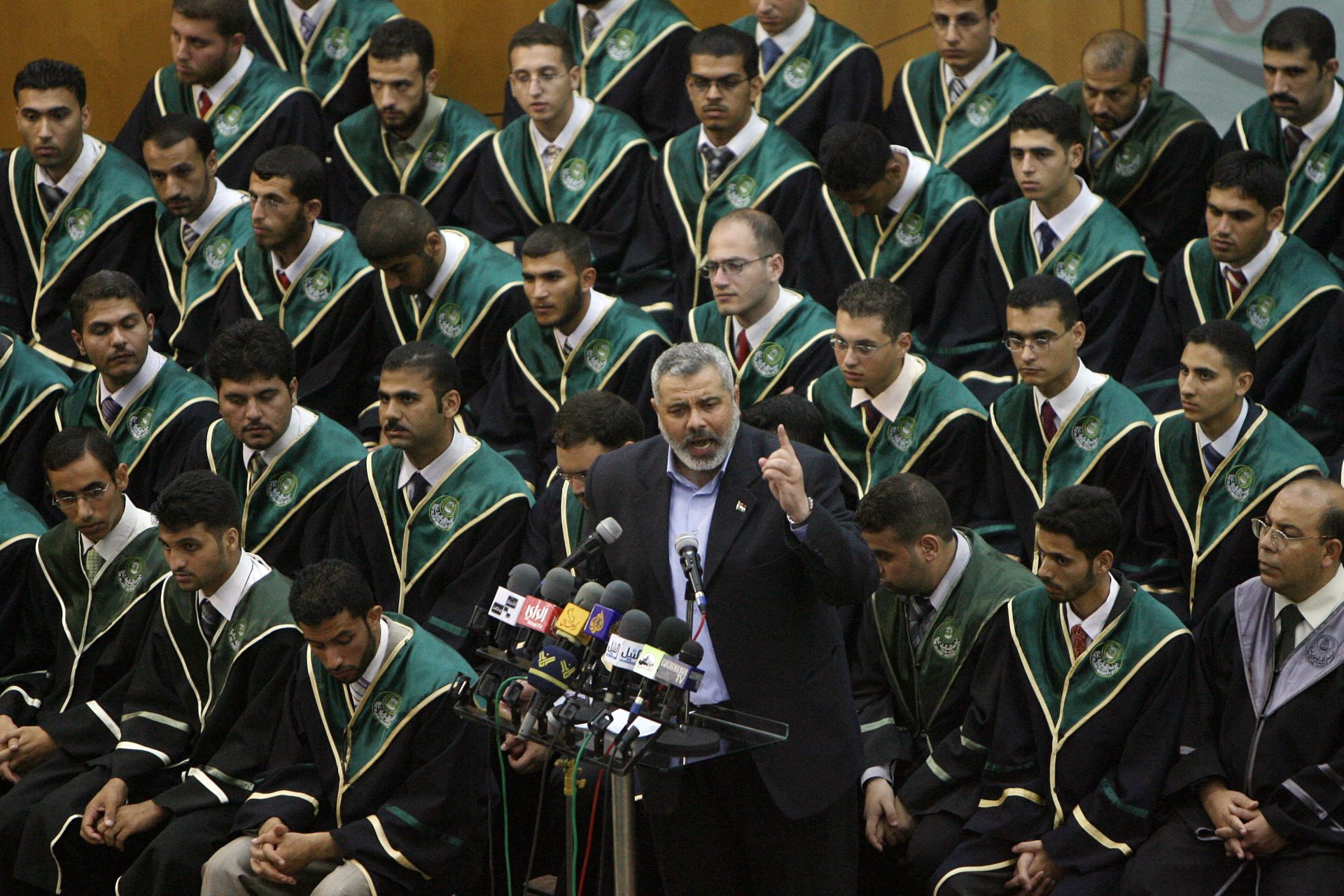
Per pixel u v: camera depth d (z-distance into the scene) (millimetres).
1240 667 17922
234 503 20828
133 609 22219
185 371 26312
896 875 19656
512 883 20734
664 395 14734
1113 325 24281
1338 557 17484
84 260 28875
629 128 28547
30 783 21188
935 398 22703
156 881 19469
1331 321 22562
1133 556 21938
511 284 26328
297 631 20641
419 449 22641
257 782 20094
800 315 24438
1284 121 25281
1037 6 29156
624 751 13016
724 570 14945
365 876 18656
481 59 32750
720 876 15883
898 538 19094
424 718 19297
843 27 28906
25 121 28656
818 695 15289
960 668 19547
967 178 27203
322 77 31688
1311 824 16812
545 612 14125
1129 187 26094
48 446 22469
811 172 26828
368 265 27266
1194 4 27984
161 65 34062
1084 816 18062
